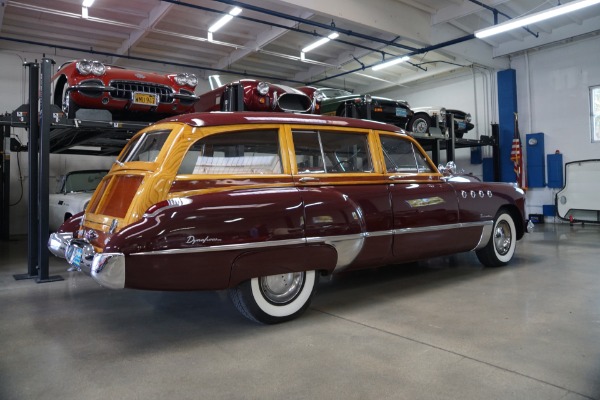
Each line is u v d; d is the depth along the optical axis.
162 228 2.52
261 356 2.49
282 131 3.21
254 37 10.40
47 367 2.39
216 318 3.27
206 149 2.90
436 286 4.06
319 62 11.55
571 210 10.09
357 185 3.49
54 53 10.54
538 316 3.09
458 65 11.88
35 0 8.05
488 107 11.96
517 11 9.04
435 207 3.90
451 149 9.15
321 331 2.89
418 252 3.78
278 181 3.09
